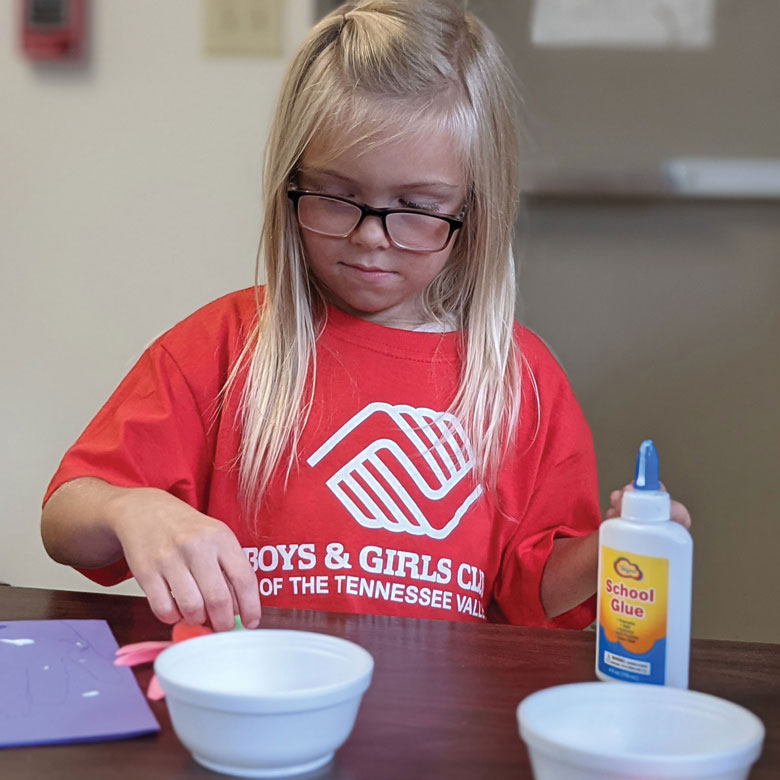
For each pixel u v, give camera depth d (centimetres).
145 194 196
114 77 194
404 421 108
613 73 194
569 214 199
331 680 58
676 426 201
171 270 197
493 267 111
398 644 76
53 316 200
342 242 99
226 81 192
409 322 113
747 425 199
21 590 87
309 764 54
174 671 56
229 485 106
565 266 199
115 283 199
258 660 59
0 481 204
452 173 100
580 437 115
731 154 193
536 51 195
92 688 64
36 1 192
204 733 52
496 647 76
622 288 199
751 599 201
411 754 56
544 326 201
